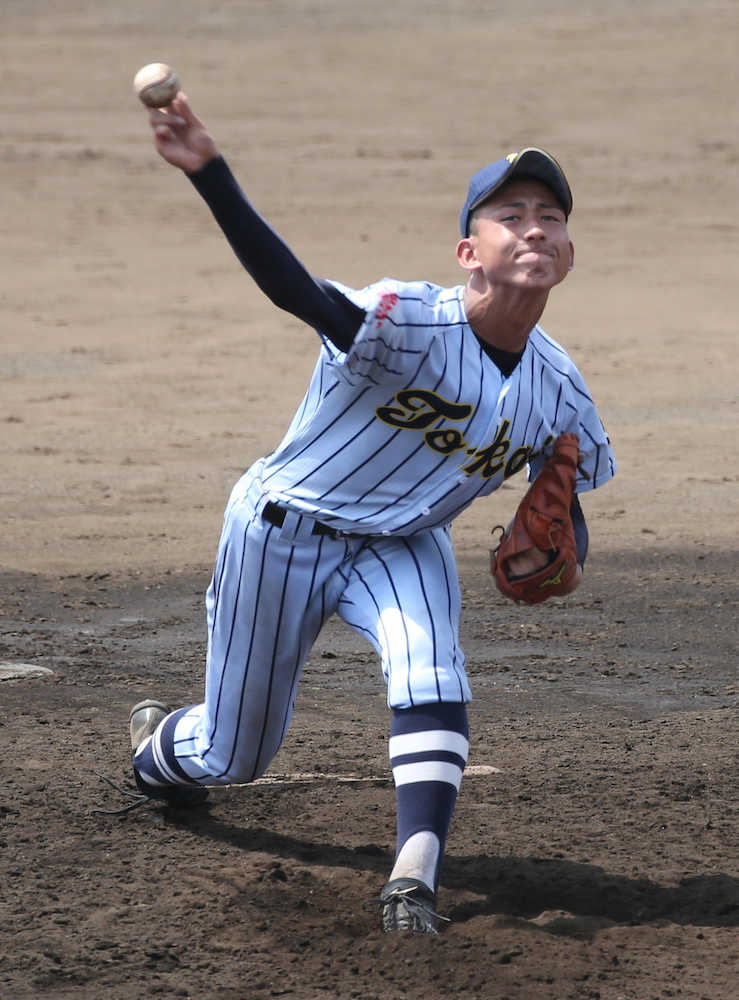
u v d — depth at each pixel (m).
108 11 146.50
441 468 13.91
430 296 13.52
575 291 70.31
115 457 44.66
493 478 14.29
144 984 13.20
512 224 13.34
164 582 31.55
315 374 14.16
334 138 104.44
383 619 14.11
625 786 18.73
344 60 127.75
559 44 130.50
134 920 14.52
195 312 65.94
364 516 14.09
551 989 13.05
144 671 24.45
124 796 17.95
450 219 83.31
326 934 14.20
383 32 137.12
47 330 62.44
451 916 14.64
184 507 39.16
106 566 33.00
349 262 73.75
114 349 59.50
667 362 58.28
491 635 27.31
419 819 13.82
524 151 13.24
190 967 13.57
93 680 23.81
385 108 113.25
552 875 15.66
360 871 15.56
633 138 104.19
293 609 14.49
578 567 14.98
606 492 41.47
